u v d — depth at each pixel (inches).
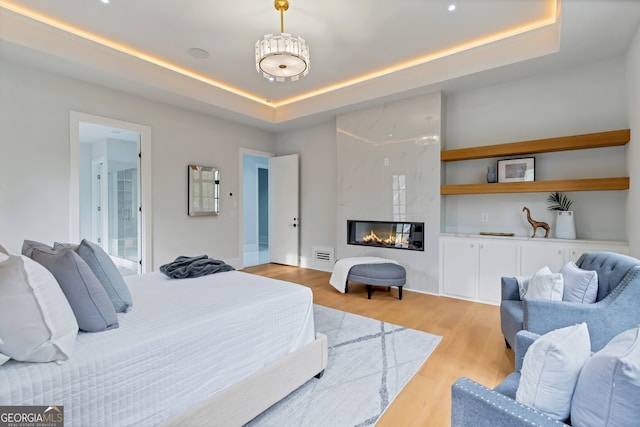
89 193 259.1
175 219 184.4
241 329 65.9
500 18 118.0
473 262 153.3
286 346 75.5
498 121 156.9
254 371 67.6
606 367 34.5
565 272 87.0
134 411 49.8
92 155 257.3
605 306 70.8
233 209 217.8
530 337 55.0
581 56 127.4
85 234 257.0
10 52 118.5
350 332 115.0
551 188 135.0
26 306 43.6
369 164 189.5
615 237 131.7
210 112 194.5
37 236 132.7
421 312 137.1
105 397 47.0
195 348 57.8
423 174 169.0
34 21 115.8
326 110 193.5
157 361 52.7
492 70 139.3
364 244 194.4
